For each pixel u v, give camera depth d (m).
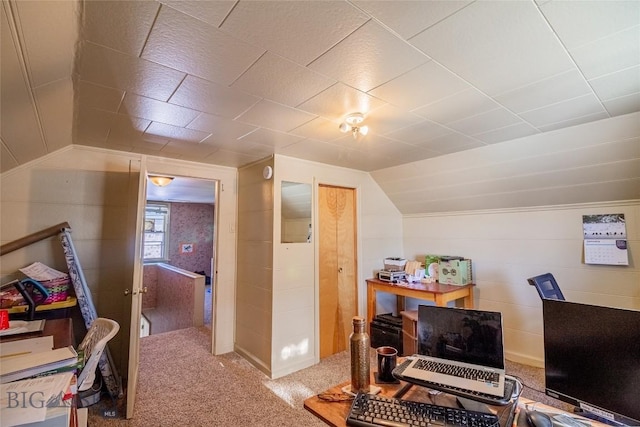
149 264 6.98
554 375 1.14
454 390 1.14
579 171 2.59
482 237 3.54
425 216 4.10
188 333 4.14
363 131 2.19
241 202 3.63
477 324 1.33
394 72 1.56
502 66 1.51
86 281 2.69
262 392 2.62
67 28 1.13
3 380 1.14
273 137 2.56
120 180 2.91
